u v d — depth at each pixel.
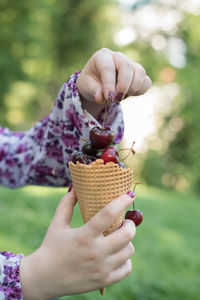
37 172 1.83
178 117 13.73
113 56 1.40
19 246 3.85
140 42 16.17
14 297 1.16
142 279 4.07
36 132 1.89
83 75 1.49
